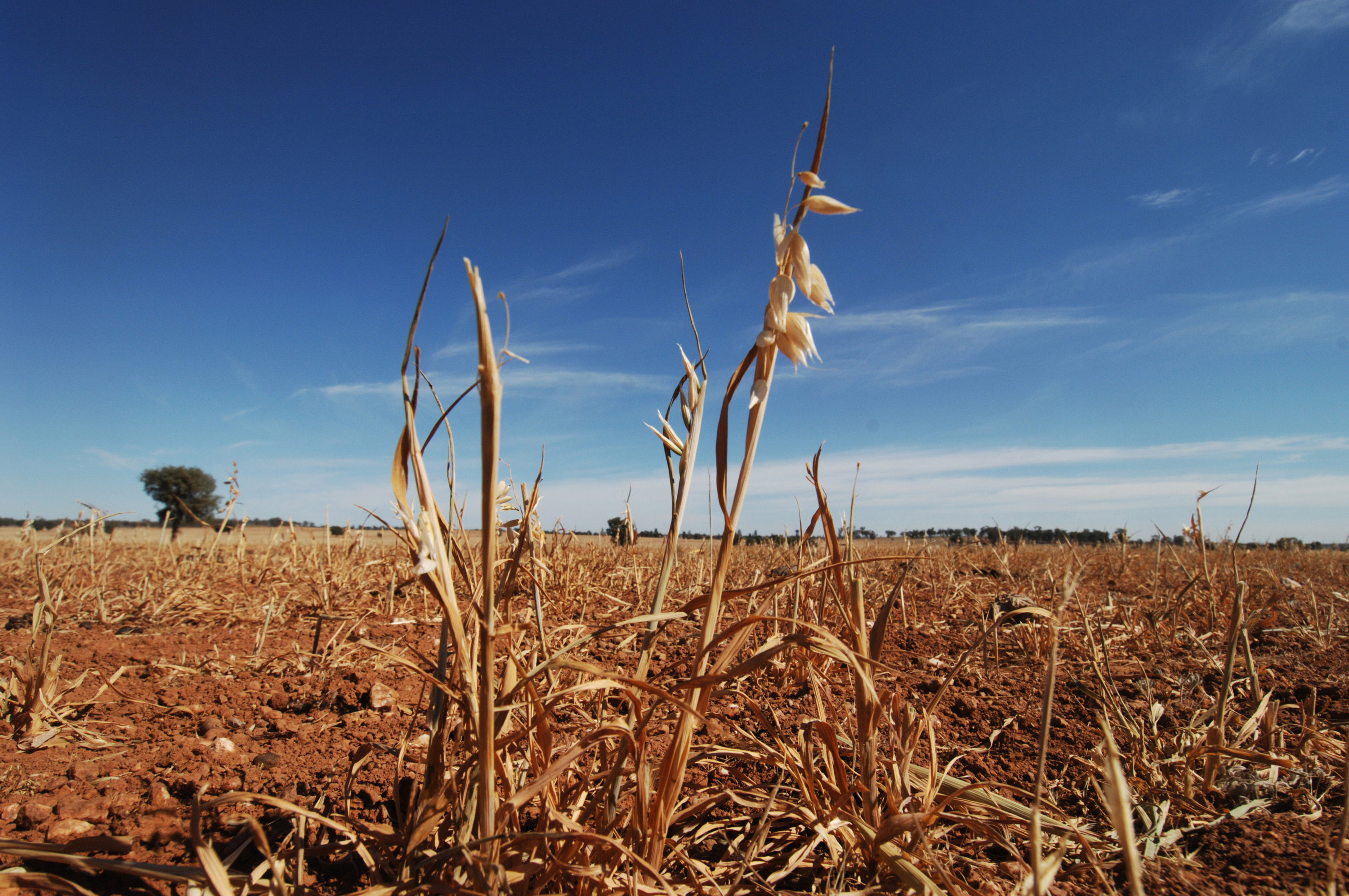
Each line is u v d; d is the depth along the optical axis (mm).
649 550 8031
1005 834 1880
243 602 5547
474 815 1491
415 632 4684
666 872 1748
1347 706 2992
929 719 1894
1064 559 8648
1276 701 2828
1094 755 2326
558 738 2361
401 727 2869
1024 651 4203
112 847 1635
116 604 5516
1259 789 2146
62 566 7035
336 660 3793
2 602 5820
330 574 6219
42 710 2818
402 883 1412
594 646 4199
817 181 1356
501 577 2008
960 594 6141
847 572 2246
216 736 2781
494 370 1174
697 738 2580
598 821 1546
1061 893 1663
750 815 2020
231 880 1602
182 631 4770
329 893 1654
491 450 1196
